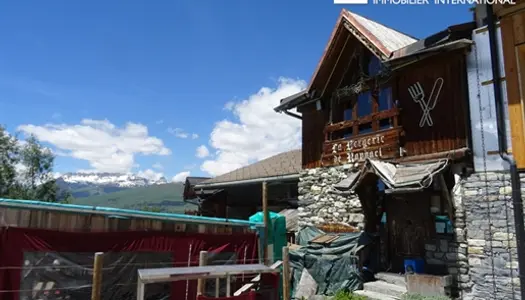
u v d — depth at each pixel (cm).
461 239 891
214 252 866
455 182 916
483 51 897
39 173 2741
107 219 758
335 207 1262
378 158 1123
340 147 1261
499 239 834
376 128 1148
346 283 1006
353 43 1251
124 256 759
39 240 684
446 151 959
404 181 891
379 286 961
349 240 1102
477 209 875
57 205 700
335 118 1305
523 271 690
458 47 912
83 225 733
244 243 919
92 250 729
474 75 911
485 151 879
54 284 685
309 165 1398
